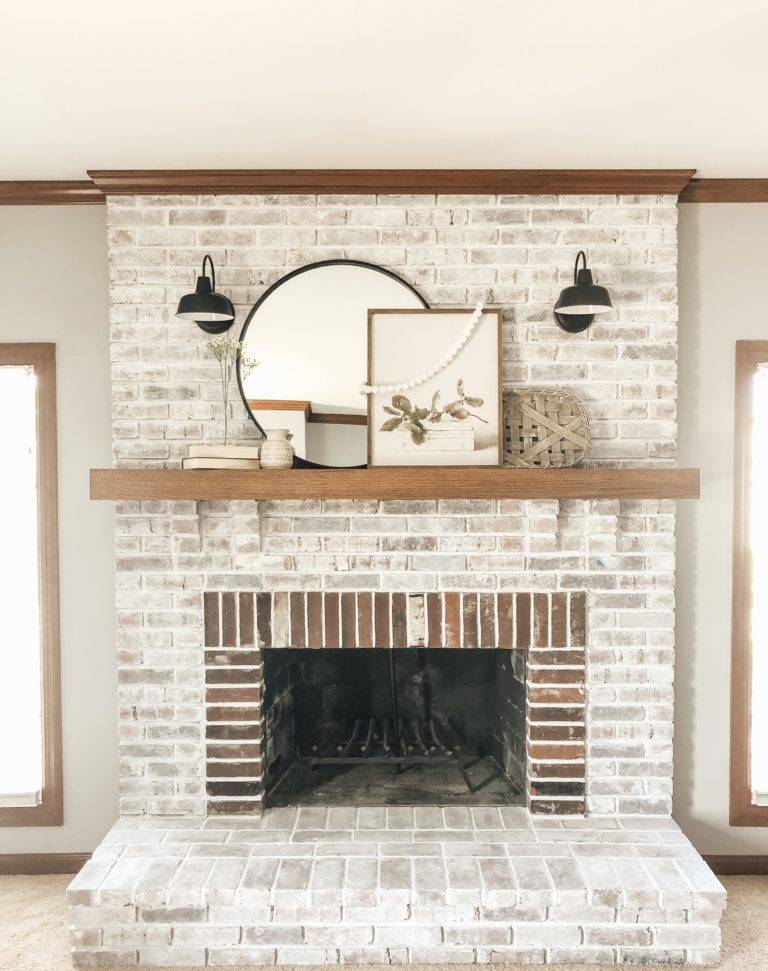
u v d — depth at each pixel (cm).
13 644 275
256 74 187
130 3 156
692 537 271
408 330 253
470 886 215
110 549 271
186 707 256
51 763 272
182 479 233
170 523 252
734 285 268
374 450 251
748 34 171
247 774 255
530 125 217
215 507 251
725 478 270
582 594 253
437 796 269
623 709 256
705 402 269
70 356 268
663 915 218
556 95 199
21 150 234
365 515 252
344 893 214
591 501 251
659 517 255
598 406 257
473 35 170
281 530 253
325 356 255
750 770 274
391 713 296
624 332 256
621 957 221
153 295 254
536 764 255
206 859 229
